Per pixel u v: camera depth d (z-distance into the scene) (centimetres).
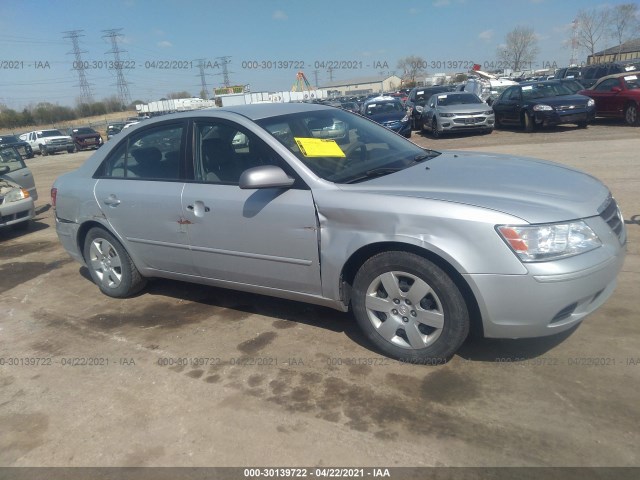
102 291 498
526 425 266
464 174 344
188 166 402
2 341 424
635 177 780
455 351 318
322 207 332
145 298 484
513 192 309
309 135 385
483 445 255
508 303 288
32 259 657
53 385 349
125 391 333
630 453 242
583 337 341
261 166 335
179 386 332
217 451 270
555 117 1486
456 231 292
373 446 263
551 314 286
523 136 1508
